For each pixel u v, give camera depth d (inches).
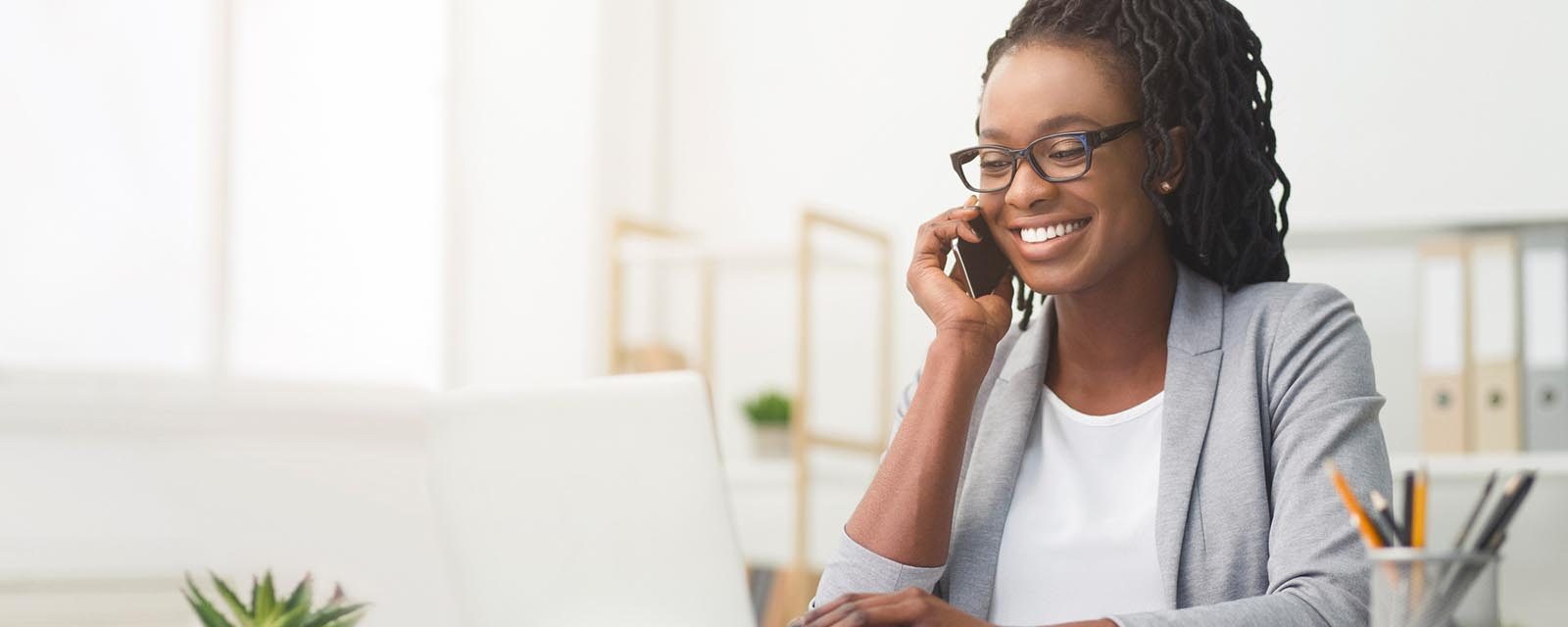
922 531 52.2
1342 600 46.6
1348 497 40.3
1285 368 52.5
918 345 157.2
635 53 175.9
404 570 150.3
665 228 164.2
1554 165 127.3
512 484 56.9
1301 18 137.3
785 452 152.6
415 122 164.1
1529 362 114.4
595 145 171.9
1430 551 38.4
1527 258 115.8
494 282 166.4
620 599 55.2
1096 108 53.2
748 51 172.7
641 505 54.8
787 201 168.6
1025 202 53.7
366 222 159.8
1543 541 120.9
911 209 160.7
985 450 55.9
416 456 153.1
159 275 145.9
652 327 173.5
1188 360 53.8
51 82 140.3
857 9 166.2
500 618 57.3
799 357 144.9
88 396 133.0
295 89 154.6
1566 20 127.7
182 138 147.6
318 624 57.2
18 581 126.3
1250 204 55.8
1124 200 53.3
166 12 146.5
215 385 146.6
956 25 160.2
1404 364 129.6
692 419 54.1
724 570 53.8
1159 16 53.6
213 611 55.5
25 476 128.9
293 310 153.9
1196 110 54.1
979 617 53.8
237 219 150.1
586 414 55.7
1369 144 134.1
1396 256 130.6
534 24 170.4
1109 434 54.6
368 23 159.6
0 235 137.2
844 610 46.2
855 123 165.2
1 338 136.9
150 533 134.1
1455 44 131.5
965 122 158.9
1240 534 50.8
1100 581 52.5
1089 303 55.0
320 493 145.9
